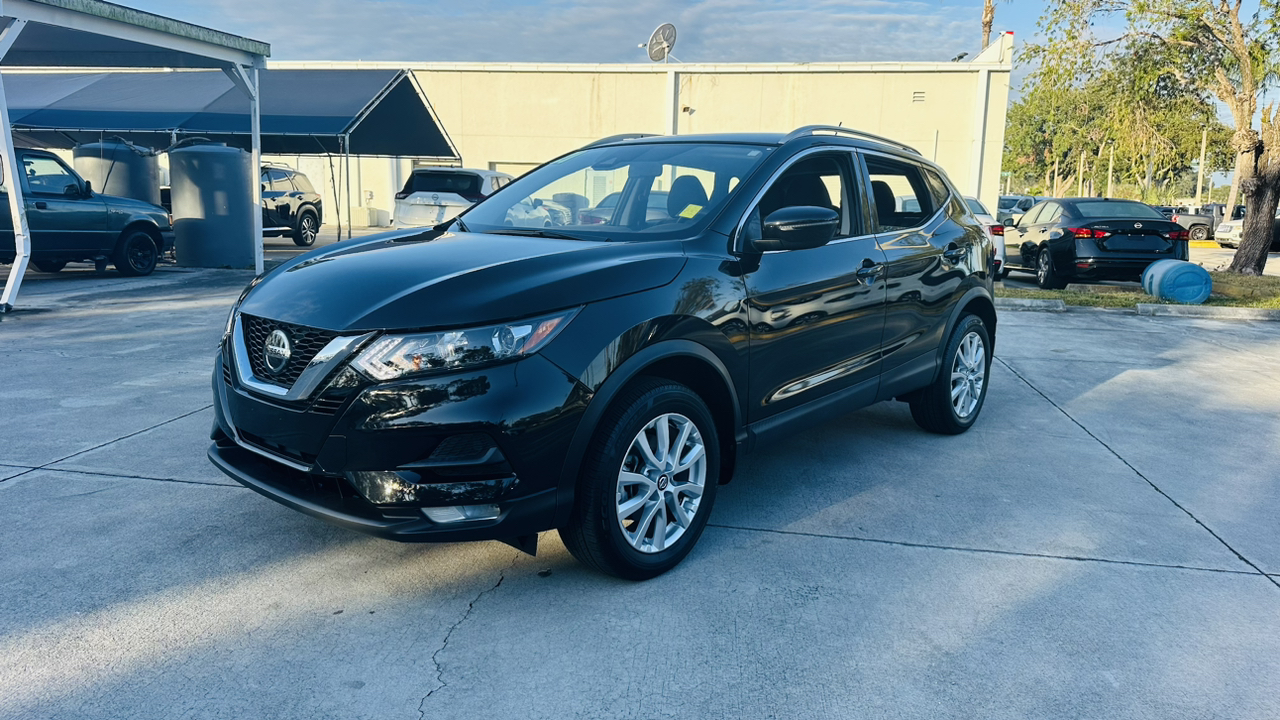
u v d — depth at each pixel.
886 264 4.22
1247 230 14.74
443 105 24.81
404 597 2.98
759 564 3.30
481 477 2.69
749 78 23.48
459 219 4.16
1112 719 2.38
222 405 3.15
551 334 2.75
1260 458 4.75
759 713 2.38
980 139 22.84
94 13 9.70
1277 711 2.42
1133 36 14.48
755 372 3.48
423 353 2.63
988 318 5.36
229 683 2.46
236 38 12.23
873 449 4.82
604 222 3.72
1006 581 3.19
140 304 9.55
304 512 2.81
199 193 13.76
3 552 3.24
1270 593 3.13
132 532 3.45
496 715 2.34
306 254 3.57
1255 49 13.59
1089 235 12.24
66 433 4.70
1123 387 6.47
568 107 24.31
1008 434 5.18
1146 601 3.06
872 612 2.94
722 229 3.45
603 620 2.86
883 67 22.92
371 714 2.33
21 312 8.81
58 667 2.51
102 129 15.59
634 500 3.05
